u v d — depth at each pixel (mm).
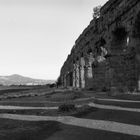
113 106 18500
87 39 51062
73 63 73000
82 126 12000
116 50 34156
